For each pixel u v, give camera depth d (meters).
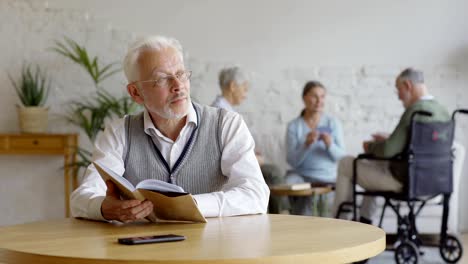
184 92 2.34
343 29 6.44
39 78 6.30
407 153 4.71
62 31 6.30
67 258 1.47
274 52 6.41
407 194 4.73
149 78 2.32
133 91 2.42
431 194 4.83
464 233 6.46
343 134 6.46
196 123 2.42
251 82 6.40
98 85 6.30
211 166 2.43
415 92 5.01
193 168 2.42
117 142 2.43
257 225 1.96
